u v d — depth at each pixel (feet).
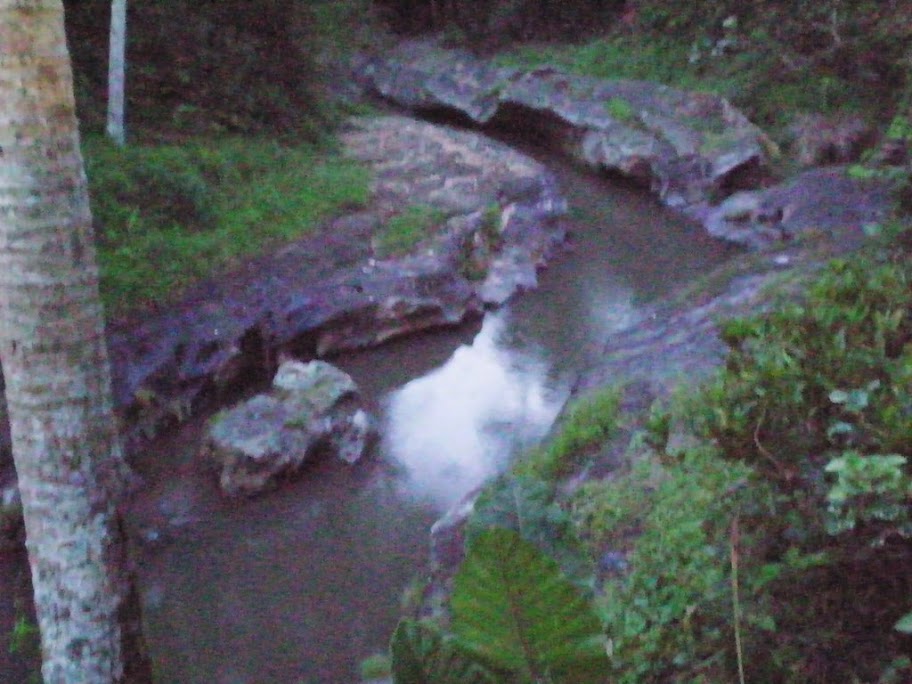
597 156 44.42
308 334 26.50
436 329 28.60
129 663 12.36
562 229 36.83
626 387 17.37
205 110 37.42
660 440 11.26
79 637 12.01
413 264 29.73
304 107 42.80
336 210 33.04
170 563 18.98
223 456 21.02
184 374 23.65
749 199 35.58
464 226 32.68
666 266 33.27
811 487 8.34
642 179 42.01
